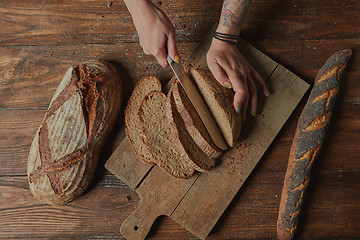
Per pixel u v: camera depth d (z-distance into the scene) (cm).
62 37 99
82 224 94
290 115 93
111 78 92
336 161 92
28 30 100
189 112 86
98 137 90
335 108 94
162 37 81
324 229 91
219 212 90
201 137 85
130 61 97
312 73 95
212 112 89
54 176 88
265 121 91
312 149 87
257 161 90
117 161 93
